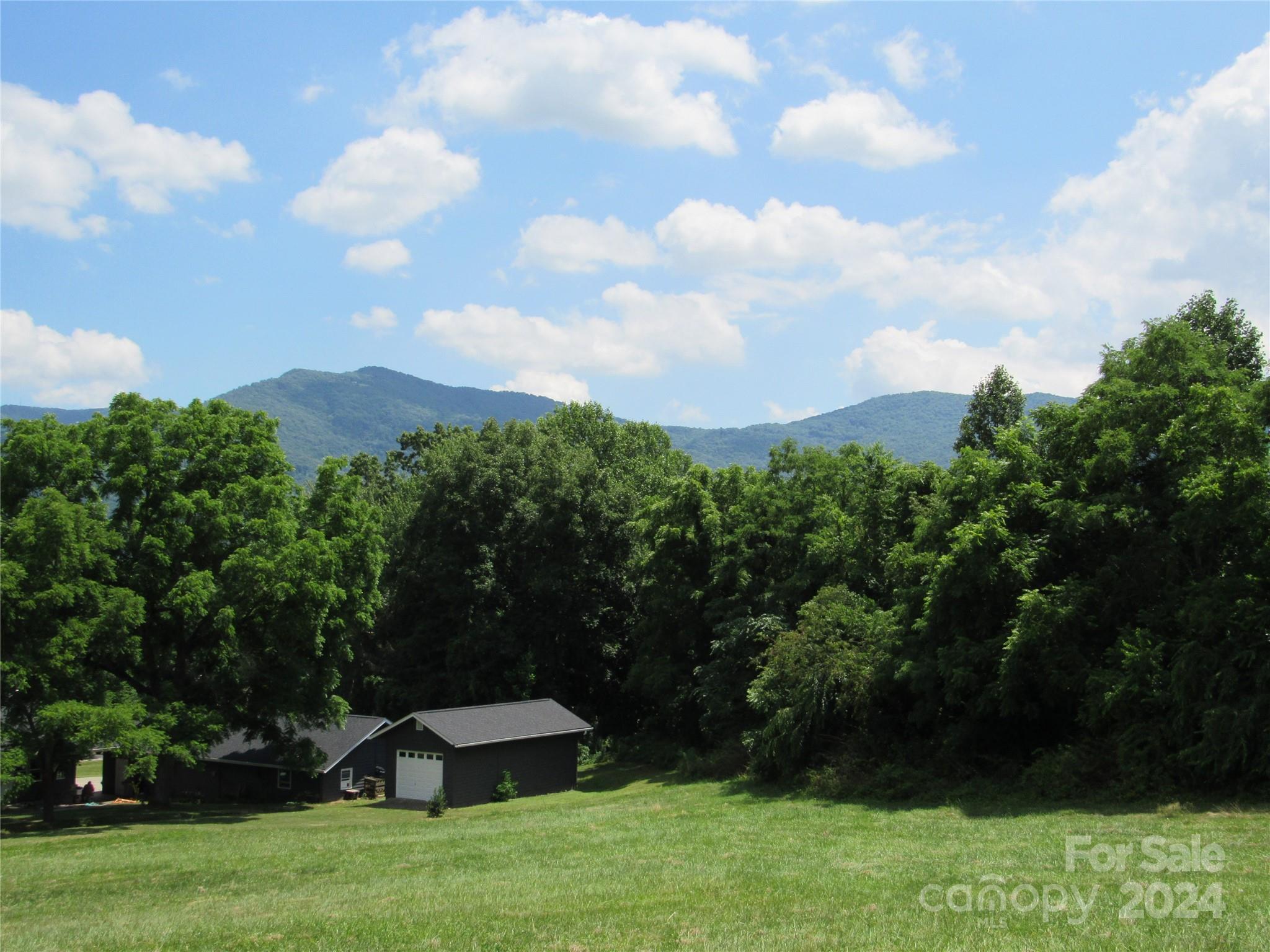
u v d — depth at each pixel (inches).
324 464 1569.9
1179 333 992.9
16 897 733.3
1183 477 920.3
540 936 498.9
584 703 2162.9
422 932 521.7
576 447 2394.2
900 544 1177.4
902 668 1070.4
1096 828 756.6
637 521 1884.8
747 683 1508.4
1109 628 970.1
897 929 466.9
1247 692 821.9
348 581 1491.1
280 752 1466.5
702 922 517.3
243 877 780.6
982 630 1032.2
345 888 705.0
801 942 451.5
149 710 1273.4
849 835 845.2
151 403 1449.3
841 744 1213.1
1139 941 417.4
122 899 707.4
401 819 1272.1
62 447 1314.0
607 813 1144.8
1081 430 1022.4
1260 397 920.3
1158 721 876.0
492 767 1476.4
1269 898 487.5
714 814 1061.8
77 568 1202.6
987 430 1656.0
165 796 1561.3
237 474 1454.2
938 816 927.7
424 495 2012.8
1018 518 1032.2
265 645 1395.2
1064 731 1034.1
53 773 1245.1
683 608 1744.6
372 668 2119.8
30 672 1133.7
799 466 1674.5
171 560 1338.6
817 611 1266.0
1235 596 848.9
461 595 1902.1
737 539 1628.9
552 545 2005.4
